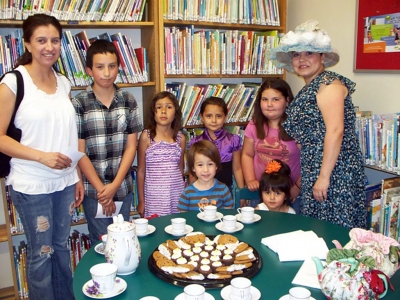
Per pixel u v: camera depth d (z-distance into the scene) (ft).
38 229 5.98
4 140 5.48
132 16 8.25
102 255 4.25
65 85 6.29
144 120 9.67
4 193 7.54
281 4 10.11
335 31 9.29
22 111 5.56
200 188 7.12
